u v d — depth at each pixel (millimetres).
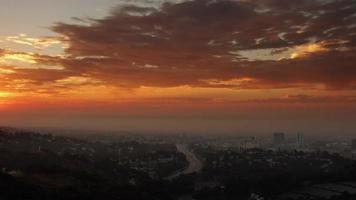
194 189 115875
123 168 131875
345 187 109438
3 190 58906
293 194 104938
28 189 62531
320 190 106750
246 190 109812
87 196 70000
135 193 84438
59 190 68312
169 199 100562
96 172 105375
